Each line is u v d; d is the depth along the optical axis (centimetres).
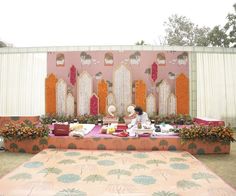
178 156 461
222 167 414
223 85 782
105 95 749
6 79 784
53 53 765
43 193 294
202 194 293
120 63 752
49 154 467
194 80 763
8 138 509
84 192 298
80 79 748
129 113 741
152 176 355
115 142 509
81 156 457
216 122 595
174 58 757
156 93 751
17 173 363
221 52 780
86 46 759
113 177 350
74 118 728
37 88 774
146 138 507
